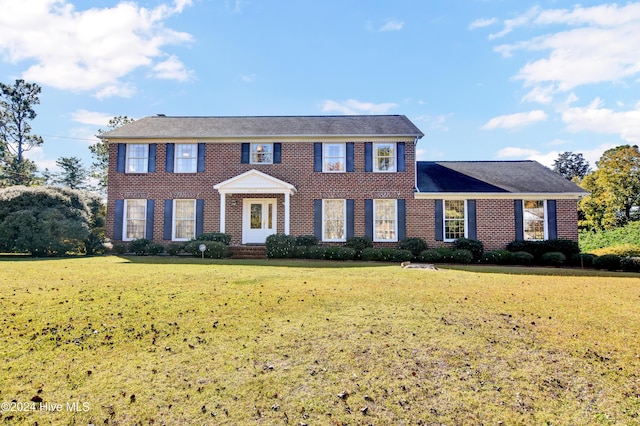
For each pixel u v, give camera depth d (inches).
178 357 183.3
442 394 152.6
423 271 464.1
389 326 229.3
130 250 703.1
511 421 134.8
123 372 167.0
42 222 641.0
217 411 138.8
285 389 154.9
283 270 456.1
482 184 744.3
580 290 349.1
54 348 191.0
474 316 252.1
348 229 732.7
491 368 175.0
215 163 750.5
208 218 743.7
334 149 751.1
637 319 249.8
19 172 1503.4
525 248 668.7
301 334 214.8
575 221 704.4
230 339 206.8
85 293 300.7
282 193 731.4
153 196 749.3
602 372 171.6
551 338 212.8
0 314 240.2
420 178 779.4
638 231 977.5
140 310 256.7
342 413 138.8
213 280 367.2
